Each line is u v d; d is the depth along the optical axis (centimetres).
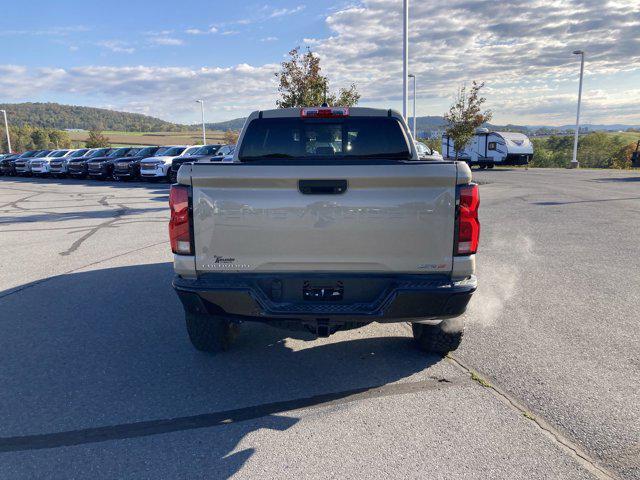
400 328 477
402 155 445
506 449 278
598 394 338
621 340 432
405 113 1950
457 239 311
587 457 271
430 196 305
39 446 285
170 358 407
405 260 312
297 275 318
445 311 320
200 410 325
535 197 1591
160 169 2358
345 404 331
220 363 398
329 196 306
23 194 2066
